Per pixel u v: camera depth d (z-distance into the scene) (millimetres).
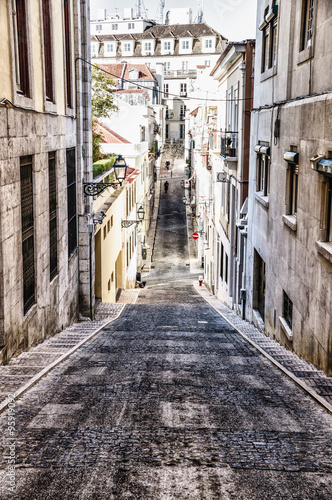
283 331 12102
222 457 4730
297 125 10703
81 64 15766
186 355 10148
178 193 61781
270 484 4203
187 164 64188
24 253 9859
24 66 9758
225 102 24062
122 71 66812
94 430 5387
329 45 8711
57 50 12766
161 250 42125
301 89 10711
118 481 4195
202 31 87188
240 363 9398
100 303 20219
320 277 9039
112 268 23531
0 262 8203
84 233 16438
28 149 9766
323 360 8773
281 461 4672
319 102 9047
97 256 19875
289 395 7008
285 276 11977
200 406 6363
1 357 8289
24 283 9906
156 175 66938
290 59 11594
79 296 16812
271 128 13539
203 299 26297
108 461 4578
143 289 30766
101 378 7820
